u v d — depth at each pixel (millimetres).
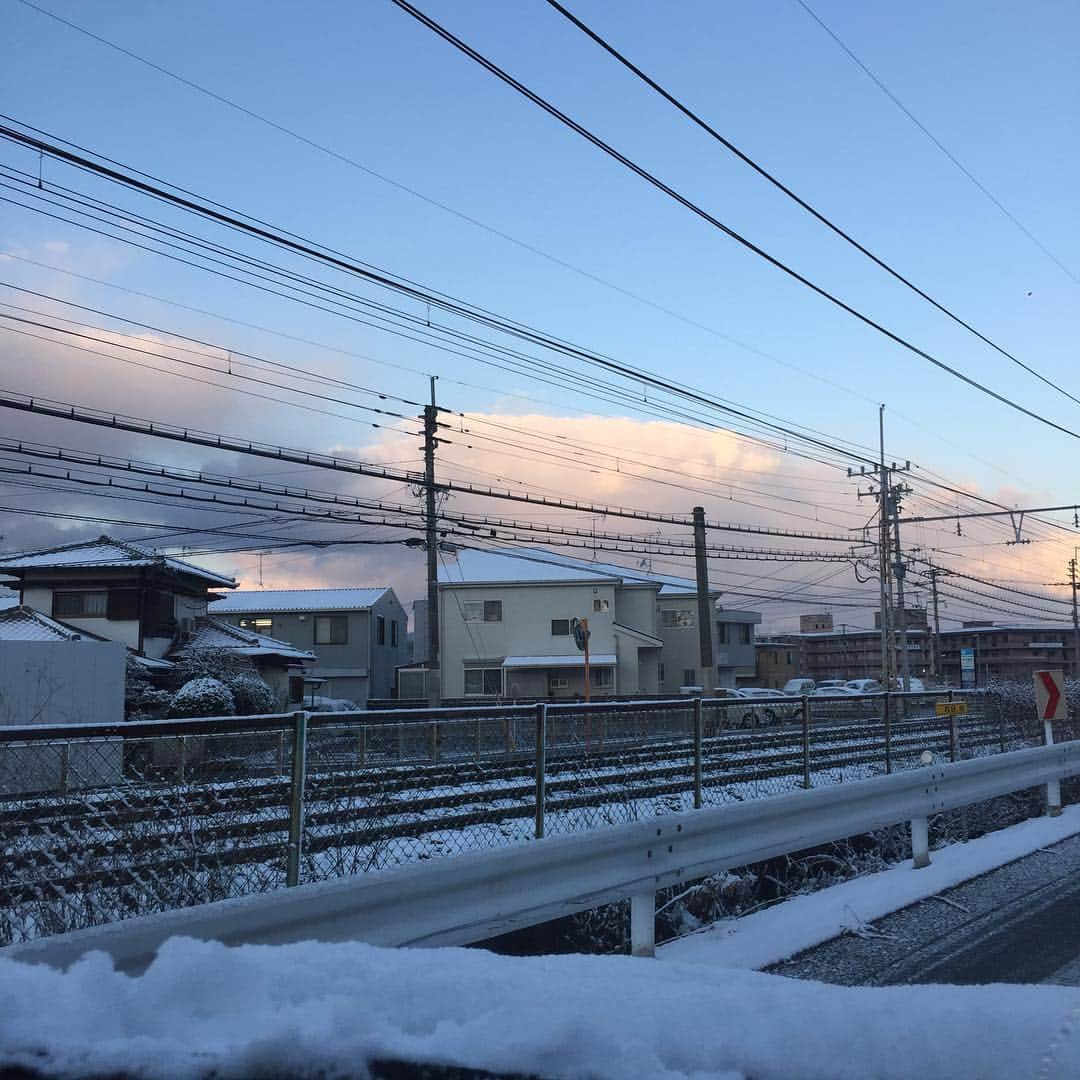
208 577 35531
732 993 2488
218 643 34656
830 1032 2268
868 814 8438
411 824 6785
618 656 48219
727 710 11336
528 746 8367
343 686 49062
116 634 32156
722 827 6859
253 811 6012
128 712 25812
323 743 6594
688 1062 2230
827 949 6473
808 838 7699
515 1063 2258
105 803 5434
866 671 98438
